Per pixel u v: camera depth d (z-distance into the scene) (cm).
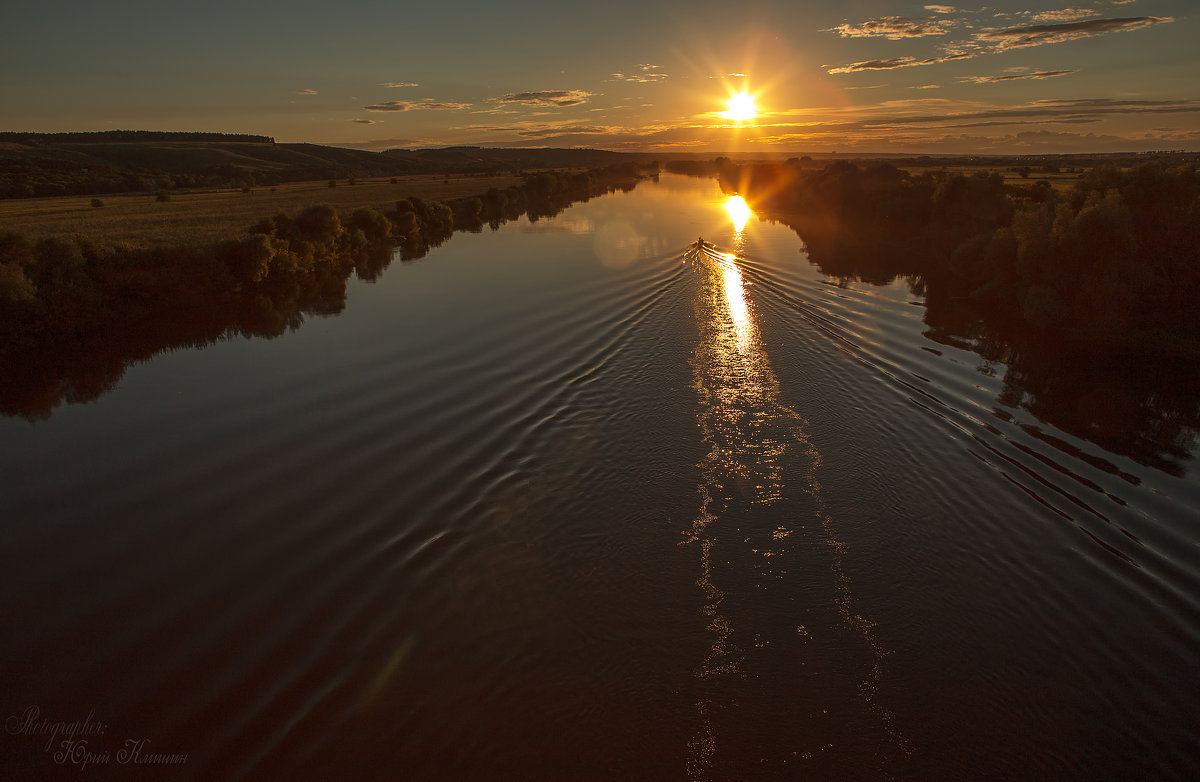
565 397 2198
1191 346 2525
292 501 1611
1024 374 2383
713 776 924
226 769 912
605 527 1518
